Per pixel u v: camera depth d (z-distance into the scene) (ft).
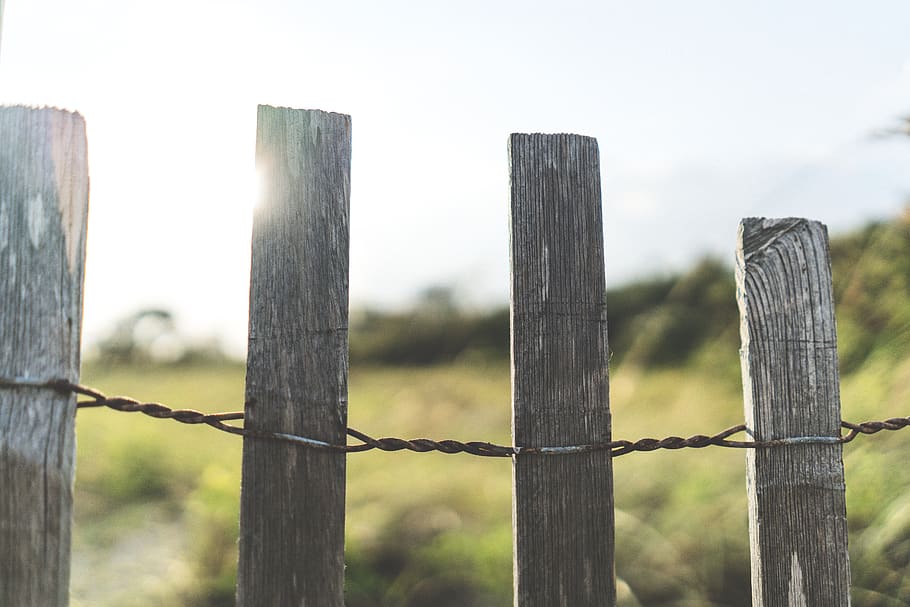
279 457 4.40
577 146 4.95
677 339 22.77
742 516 10.68
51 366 4.09
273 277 4.44
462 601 10.60
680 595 9.85
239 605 4.29
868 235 16.96
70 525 4.11
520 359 4.74
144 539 14.64
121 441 19.13
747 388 5.11
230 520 12.24
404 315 42.73
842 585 5.08
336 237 4.55
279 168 4.50
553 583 4.68
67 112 4.20
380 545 11.87
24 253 4.10
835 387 5.17
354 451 4.46
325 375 4.48
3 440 4.02
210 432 22.86
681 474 12.47
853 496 10.37
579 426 4.79
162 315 41.11
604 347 4.88
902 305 13.99
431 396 27.20
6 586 3.96
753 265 5.12
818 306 5.18
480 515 12.84
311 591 4.39
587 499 4.78
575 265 4.86
